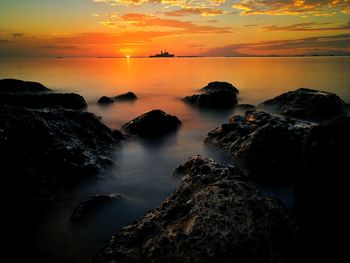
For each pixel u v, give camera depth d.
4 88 29.06
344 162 7.45
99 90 37.00
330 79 46.28
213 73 65.94
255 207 5.40
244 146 10.76
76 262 6.37
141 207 8.47
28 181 7.91
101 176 9.95
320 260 5.28
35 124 9.96
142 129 15.62
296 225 5.44
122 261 5.21
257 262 4.61
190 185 6.86
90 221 7.50
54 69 81.00
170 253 4.91
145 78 53.66
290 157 9.52
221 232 4.91
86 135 12.13
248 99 30.48
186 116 21.94
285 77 51.59
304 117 19.38
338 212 7.16
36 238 6.99
